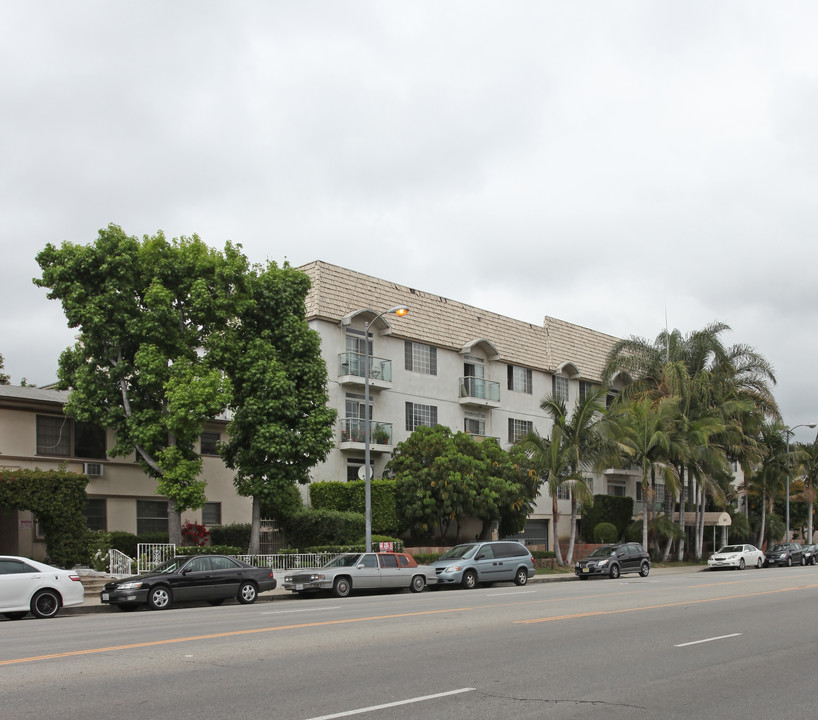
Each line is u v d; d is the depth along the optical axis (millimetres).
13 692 8891
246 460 29688
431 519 35812
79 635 14242
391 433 39500
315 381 30641
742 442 49781
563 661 11062
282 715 7828
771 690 9242
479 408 45000
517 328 48312
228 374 29781
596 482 52469
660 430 43531
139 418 27516
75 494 26406
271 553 32125
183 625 15703
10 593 18484
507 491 36750
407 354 41594
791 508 78938
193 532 31312
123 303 27969
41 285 28234
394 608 18984
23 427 28406
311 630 14375
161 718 7707
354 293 39094
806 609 18203
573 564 40844
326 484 35344
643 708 8312
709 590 24250
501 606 19188
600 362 54281
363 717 7773
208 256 29188
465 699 8609
